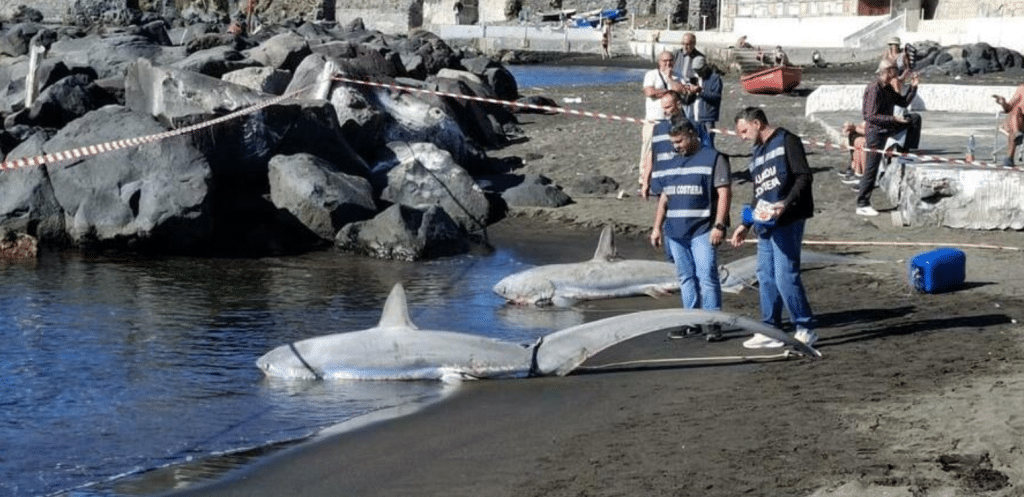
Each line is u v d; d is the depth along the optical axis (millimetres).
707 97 21781
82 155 18094
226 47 34312
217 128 20188
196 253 18984
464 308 15453
